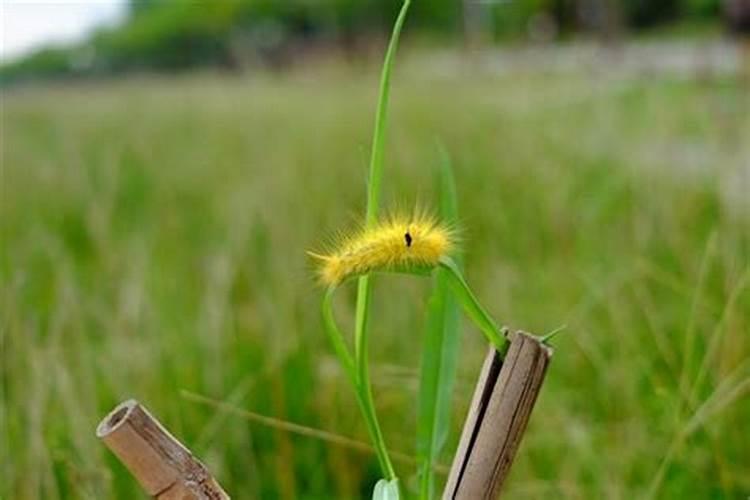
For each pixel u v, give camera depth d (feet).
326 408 2.55
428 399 1.32
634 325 2.80
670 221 3.57
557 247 3.83
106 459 2.22
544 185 4.63
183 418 2.54
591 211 4.06
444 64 11.84
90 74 17.49
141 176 5.83
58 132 7.71
